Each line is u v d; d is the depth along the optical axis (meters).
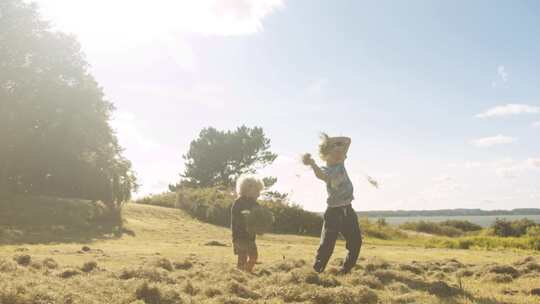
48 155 36.62
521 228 38.75
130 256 9.07
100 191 32.97
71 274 5.93
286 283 5.73
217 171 72.88
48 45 38.09
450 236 45.03
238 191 7.59
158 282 5.74
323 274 6.10
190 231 29.31
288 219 36.91
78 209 29.83
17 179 37.81
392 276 6.70
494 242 23.44
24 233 21.55
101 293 4.91
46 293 4.47
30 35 37.34
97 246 14.76
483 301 5.22
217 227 33.66
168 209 38.44
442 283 5.95
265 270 7.21
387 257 10.66
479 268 7.85
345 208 6.92
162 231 27.86
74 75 39.16
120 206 33.41
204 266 7.45
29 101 36.72
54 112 37.53
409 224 49.16
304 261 7.86
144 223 30.52
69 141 37.12
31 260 6.73
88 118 38.19
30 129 37.31
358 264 7.79
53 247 12.64
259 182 7.61
